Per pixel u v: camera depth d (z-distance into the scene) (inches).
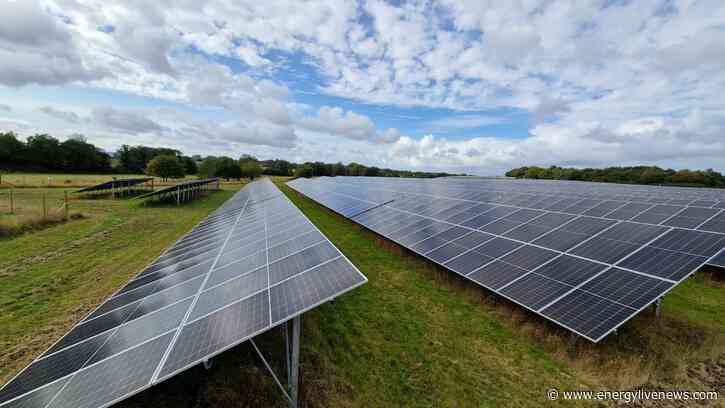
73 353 213.5
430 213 751.1
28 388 183.3
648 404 255.0
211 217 860.6
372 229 733.9
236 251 398.9
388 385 281.7
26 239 737.0
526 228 524.1
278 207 755.4
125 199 1625.2
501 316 396.2
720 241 351.6
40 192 1745.8
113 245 730.2
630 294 314.0
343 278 232.4
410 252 652.1
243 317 213.0
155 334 217.5
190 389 256.2
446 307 425.7
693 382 276.2
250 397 247.9
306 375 279.7
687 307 413.7
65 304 431.8
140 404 239.3
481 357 321.1
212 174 3420.3
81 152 3998.5
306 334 350.9
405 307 426.9
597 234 443.8
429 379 289.9
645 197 695.1
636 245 390.6
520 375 294.2
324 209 1363.2
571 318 308.0
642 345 319.9
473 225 594.2
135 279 358.6
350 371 299.0
